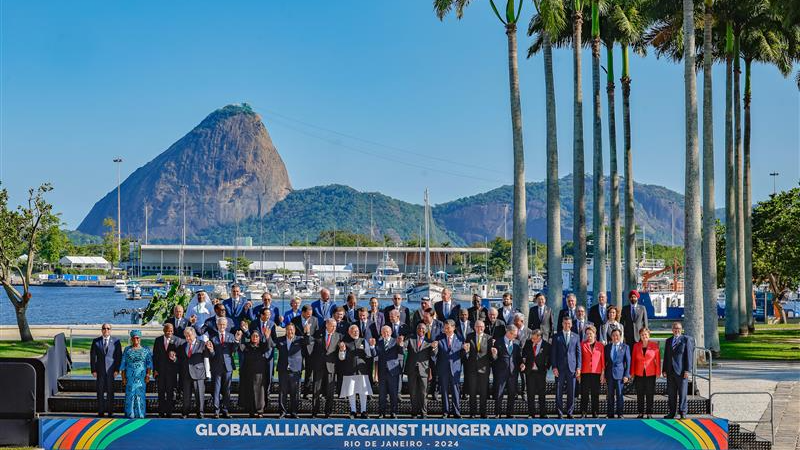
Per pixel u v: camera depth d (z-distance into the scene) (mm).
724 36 48000
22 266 44562
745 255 52812
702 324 33219
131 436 19500
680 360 19859
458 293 136125
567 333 20078
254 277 189750
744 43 49625
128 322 89312
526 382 20203
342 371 20219
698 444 19625
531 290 128125
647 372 19969
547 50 35344
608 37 47375
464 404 20672
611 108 48281
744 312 49562
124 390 21312
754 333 51562
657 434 19734
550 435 19797
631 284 49656
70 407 20375
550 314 21906
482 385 20125
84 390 21531
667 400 20562
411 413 20250
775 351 39438
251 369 19875
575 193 40625
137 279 196875
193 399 20750
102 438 19438
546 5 33062
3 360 19734
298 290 134625
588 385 20094
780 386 27703
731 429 19828
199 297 22359
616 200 47969
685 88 33500
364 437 19703
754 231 67125
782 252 60938
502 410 20406
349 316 21406
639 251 189125
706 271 36500
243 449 19594
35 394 19688
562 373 20031
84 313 106812
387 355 20109
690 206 33312
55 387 21078
